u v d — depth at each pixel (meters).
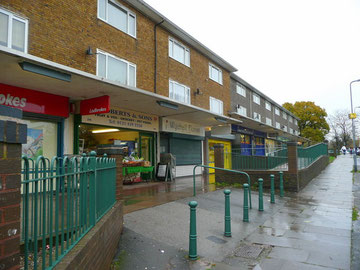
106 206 4.62
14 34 7.55
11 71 6.78
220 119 15.30
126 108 11.96
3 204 1.84
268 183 12.15
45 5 8.30
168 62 13.80
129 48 11.45
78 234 3.11
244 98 25.27
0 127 1.81
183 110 12.58
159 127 14.23
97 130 12.25
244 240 5.63
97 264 3.44
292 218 7.41
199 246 5.19
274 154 12.90
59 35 8.64
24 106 8.17
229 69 20.69
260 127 24.59
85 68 9.41
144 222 6.29
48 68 6.69
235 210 7.99
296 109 50.75
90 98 9.58
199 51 16.86
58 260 2.46
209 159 19.67
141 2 11.76
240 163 13.10
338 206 8.98
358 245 5.36
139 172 13.08
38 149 8.82
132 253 4.78
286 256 4.82
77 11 9.27
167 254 4.82
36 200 2.24
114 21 10.98
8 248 1.86
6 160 1.88
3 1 7.34
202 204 8.33
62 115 9.29
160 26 13.37
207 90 17.55
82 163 3.29
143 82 12.08
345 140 55.44
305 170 13.53
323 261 4.60
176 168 15.74
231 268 4.35
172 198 8.91
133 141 13.46
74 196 3.08
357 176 17.00
